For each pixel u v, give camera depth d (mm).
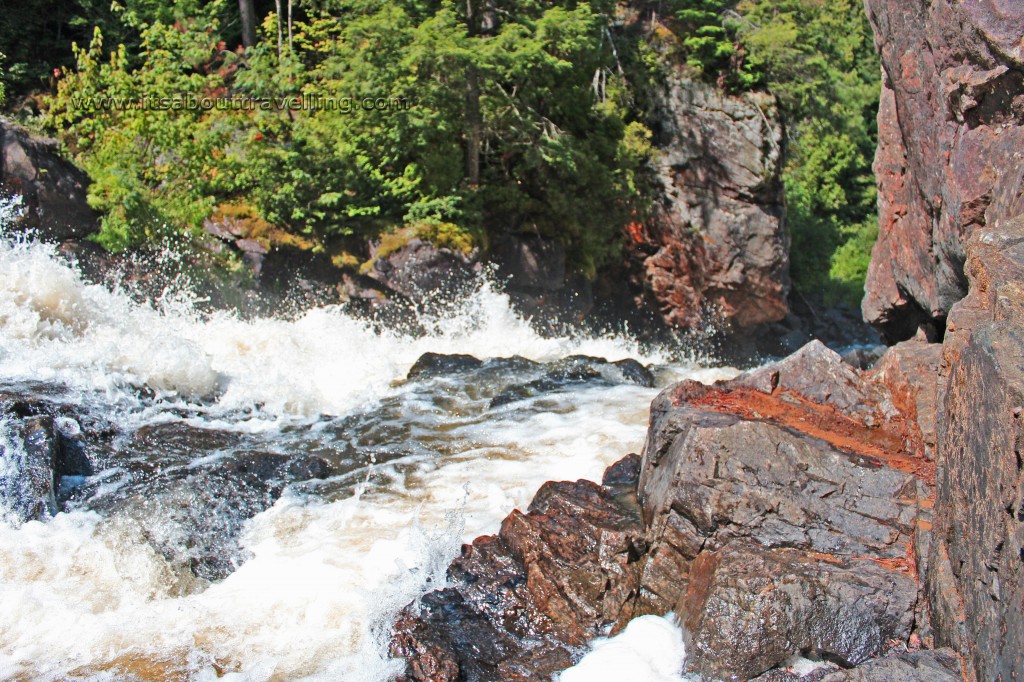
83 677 5199
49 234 15453
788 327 27594
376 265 16781
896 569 4895
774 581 4773
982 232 5254
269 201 16750
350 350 13344
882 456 5758
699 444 5684
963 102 6973
